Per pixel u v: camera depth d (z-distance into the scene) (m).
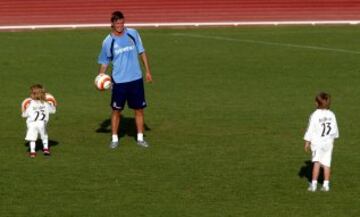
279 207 16.31
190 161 19.89
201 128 23.81
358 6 61.31
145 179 18.25
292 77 33.97
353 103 27.94
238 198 16.89
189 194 17.14
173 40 48.22
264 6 60.62
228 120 24.97
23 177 18.36
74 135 22.89
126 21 59.56
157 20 59.72
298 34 51.78
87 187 17.59
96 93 29.97
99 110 26.67
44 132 20.41
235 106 27.33
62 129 23.70
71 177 18.38
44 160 19.92
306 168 19.25
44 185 17.73
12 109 26.64
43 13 58.75
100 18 59.34
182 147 21.41
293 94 29.73
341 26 58.41
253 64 37.88
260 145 21.62
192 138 22.48
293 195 17.12
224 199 16.83
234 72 35.41
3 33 53.91
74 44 46.00
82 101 28.33
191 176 18.52
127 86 21.20
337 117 25.38
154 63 38.19
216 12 60.22
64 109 26.77
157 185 17.78
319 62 38.50
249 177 18.47
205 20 60.06
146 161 19.88
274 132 23.22
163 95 29.53
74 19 59.03
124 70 21.16
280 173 18.80
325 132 17.19
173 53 41.91
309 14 60.94
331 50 43.00
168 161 19.88
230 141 22.12
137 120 21.59
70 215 15.76
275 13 60.75
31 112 20.16
